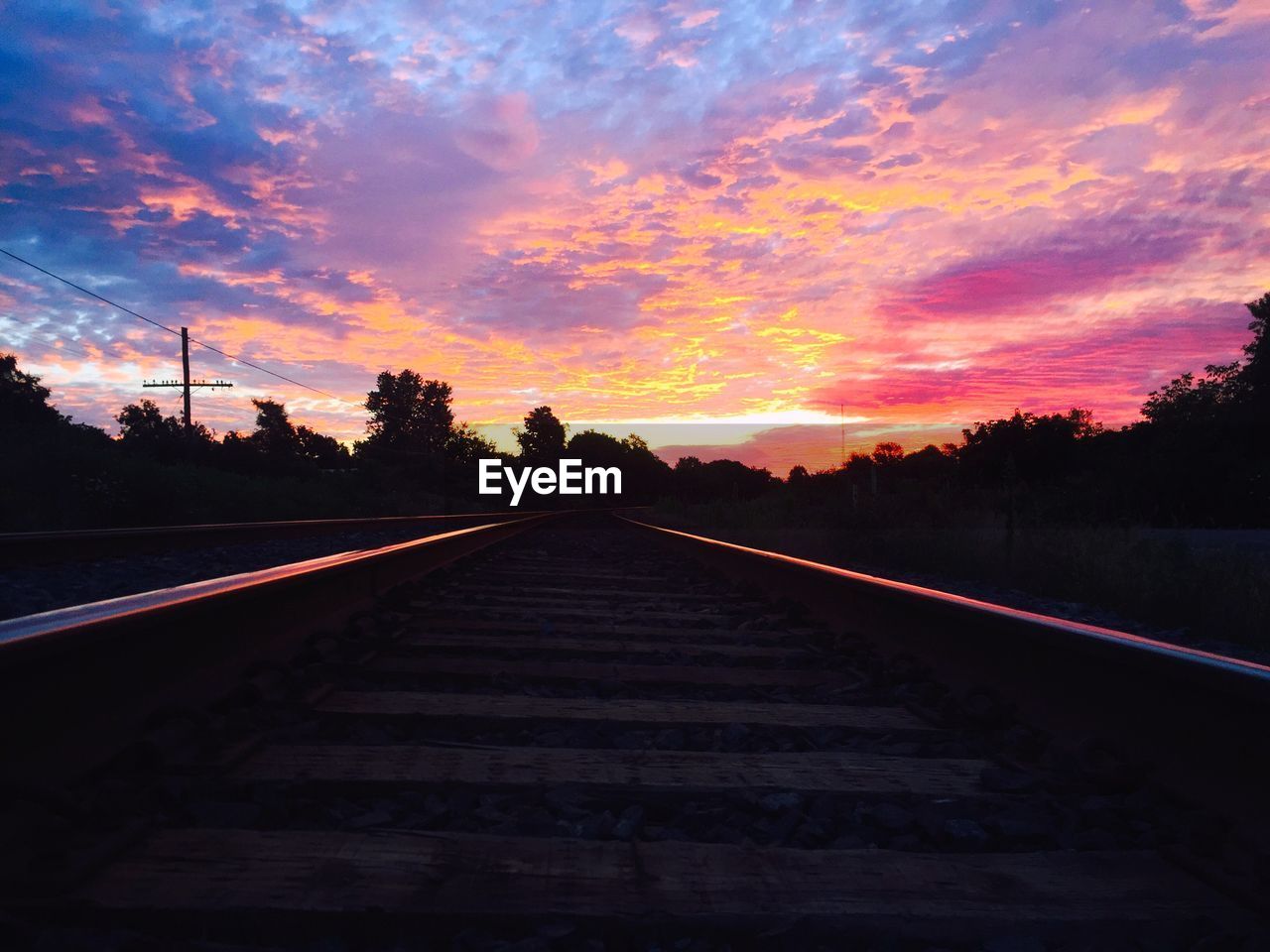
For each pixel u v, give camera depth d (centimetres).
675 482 13088
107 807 230
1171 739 275
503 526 2228
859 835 255
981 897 210
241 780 273
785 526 2209
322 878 207
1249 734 241
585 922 193
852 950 192
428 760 303
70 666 262
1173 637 809
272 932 190
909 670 446
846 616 609
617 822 260
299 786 274
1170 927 198
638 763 312
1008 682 376
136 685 299
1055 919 200
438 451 9712
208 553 1281
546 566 1202
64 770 250
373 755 307
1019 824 256
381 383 10931
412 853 222
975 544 1302
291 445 6612
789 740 360
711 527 2816
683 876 216
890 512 1559
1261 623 793
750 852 230
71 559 1100
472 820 255
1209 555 961
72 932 179
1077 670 327
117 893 196
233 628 388
